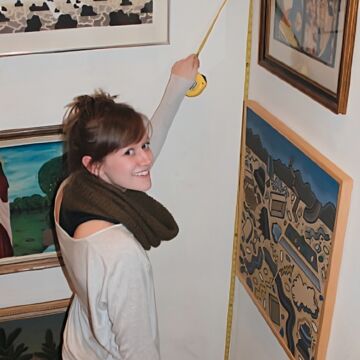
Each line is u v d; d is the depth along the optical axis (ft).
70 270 4.83
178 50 5.58
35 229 5.95
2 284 6.15
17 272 6.08
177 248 6.65
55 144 5.64
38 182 5.75
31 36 5.18
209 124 6.06
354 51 4.14
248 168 6.04
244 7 5.56
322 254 4.81
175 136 6.04
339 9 4.19
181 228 6.55
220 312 7.19
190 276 6.86
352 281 4.60
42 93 5.46
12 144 5.54
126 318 4.45
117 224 4.44
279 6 5.03
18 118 5.51
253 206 6.05
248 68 5.83
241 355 7.12
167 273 6.78
